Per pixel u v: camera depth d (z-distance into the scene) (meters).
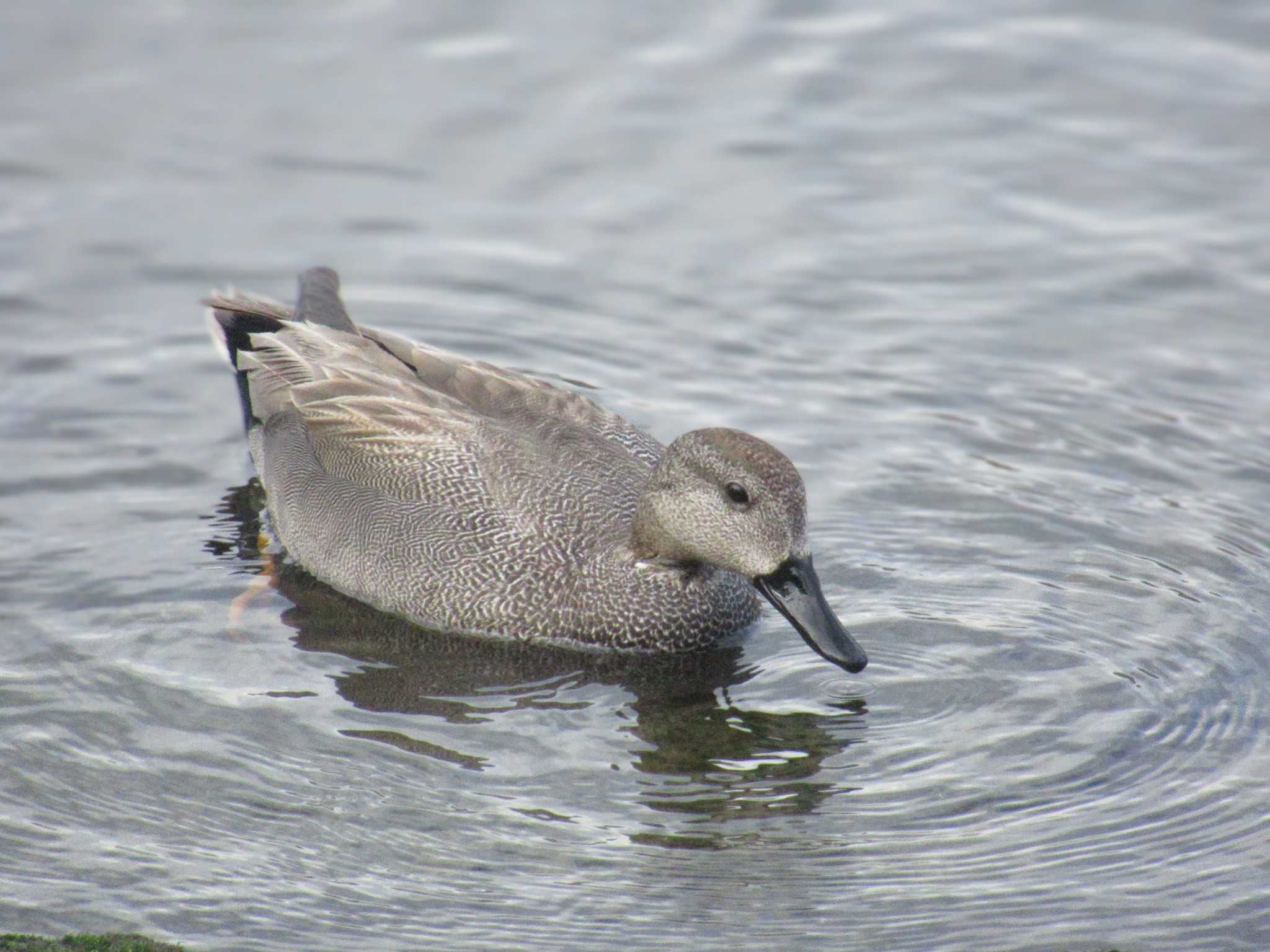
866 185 18.55
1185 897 9.62
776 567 11.84
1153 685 11.65
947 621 12.48
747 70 20.34
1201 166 18.67
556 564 12.77
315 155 18.89
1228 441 14.93
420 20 21.08
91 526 13.58
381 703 11.56
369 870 9.76
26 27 20.55
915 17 21.27
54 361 15.87
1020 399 15.62
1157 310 16.77
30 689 11.40
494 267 17.53
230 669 11.87
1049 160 18.88
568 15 21.30
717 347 16.44
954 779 10.72
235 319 15.39
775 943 9.25
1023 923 9.41
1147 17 21.14
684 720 11.48
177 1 21.31
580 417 13.86
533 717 11.49
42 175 18.34
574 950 9.16
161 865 9.73
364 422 13.57
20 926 9.16
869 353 16.30
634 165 18.91
